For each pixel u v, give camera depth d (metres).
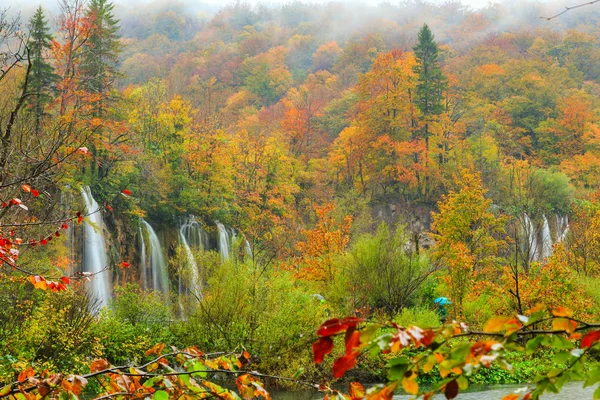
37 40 32.34
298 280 29.56
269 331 18.80
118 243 43.31
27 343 15.43
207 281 22.56
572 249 34.19
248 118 89.94
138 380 4.18
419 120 75.38
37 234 12.73
